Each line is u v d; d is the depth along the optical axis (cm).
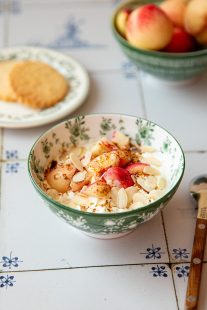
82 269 53
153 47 69
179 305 50
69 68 76
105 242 55
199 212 55
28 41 83
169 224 57
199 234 53
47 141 58
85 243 55
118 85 75
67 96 72
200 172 62
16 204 59
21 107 70
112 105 71
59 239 55
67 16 89
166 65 68
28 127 67
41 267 53
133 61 70
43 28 86
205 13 69
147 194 53
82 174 54
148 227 56
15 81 72
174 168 55
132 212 49
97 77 76
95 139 61
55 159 59
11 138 67
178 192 60
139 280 52
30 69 74
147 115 70
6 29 86
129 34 69
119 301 50
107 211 51
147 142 59
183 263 53
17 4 92
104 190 52
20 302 50
